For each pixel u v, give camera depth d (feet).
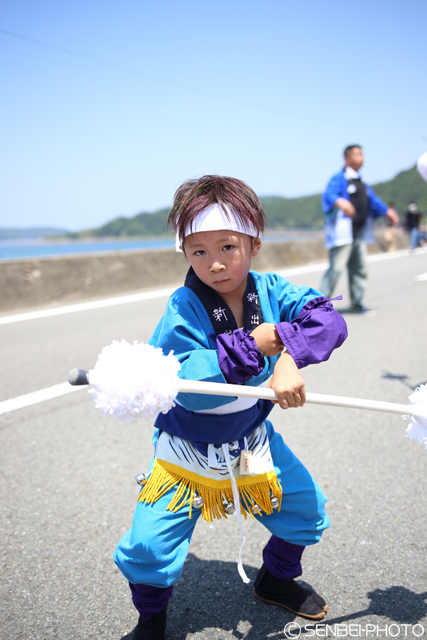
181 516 5.00
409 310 23.12
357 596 6.02
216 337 4.83
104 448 10.03
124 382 3.84
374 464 9.09
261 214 4.77
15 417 11.67
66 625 5.71
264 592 5.98
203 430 4.95
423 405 4.95
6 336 19.31
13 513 7.86
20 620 5.77
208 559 6.84
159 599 5.17
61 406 12.29
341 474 8.77
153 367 3.92
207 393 4.17
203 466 4.99
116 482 8.73
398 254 56.08
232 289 4.76
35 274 26.40
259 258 40.14
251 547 7.06
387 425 10.75
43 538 7.25
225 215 4.42
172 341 4.76
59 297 27.09
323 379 13.82
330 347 4.56
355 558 6.66
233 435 5.00
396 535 7.09
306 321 4.66
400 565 6.50
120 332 19.54
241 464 5.06
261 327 4.56
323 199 21.09
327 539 7.07
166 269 33.45
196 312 4.86
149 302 26.40
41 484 8.70
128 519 7.68
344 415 11.32
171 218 4.77
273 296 5.25
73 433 10.75
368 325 20.22
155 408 3.97
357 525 7.34
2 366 15.55
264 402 5.41
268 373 5.16
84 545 7.10
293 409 11.76
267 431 5.53
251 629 5.61
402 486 8.33
